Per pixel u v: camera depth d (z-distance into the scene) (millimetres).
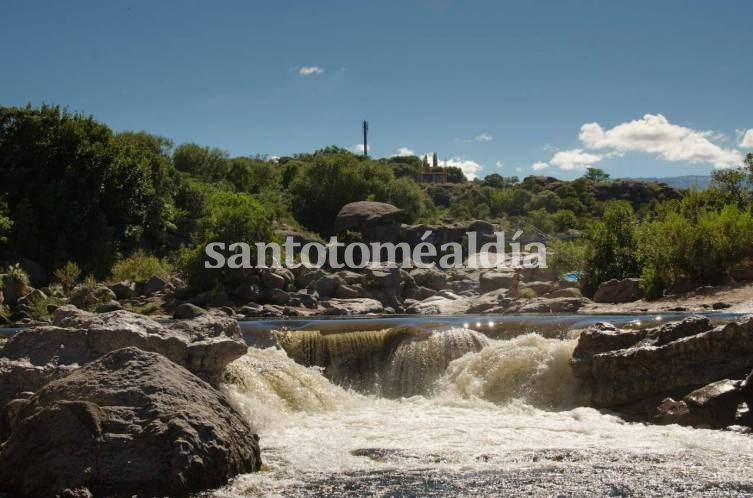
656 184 113375
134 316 13469
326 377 18125
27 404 10180
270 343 18172
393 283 35844
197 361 12992
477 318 21875
